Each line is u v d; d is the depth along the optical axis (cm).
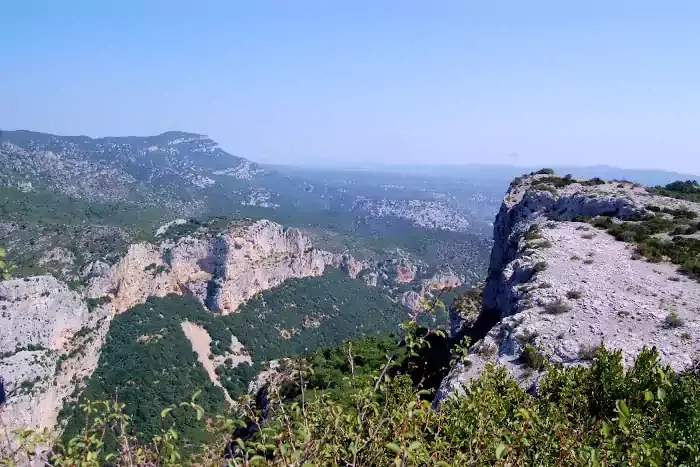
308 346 12794
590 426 1074
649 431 1094
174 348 10300
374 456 684
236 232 13162
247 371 10906
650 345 1880
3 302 7312
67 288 8612
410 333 771
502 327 2241
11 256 9431
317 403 785
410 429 730
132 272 10850
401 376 1247
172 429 638
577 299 2331
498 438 837
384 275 18025
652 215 3700
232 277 12569
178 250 12162
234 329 11938
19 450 577
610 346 1889
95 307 9481
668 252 2938
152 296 11425
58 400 7231
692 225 3397
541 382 1427
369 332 14088
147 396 8525
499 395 1232
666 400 1212
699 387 1253
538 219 4141
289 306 13788
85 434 630
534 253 3075
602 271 2691
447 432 940
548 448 891
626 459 815
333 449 689
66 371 7850
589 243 3228
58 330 8012
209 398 9569
